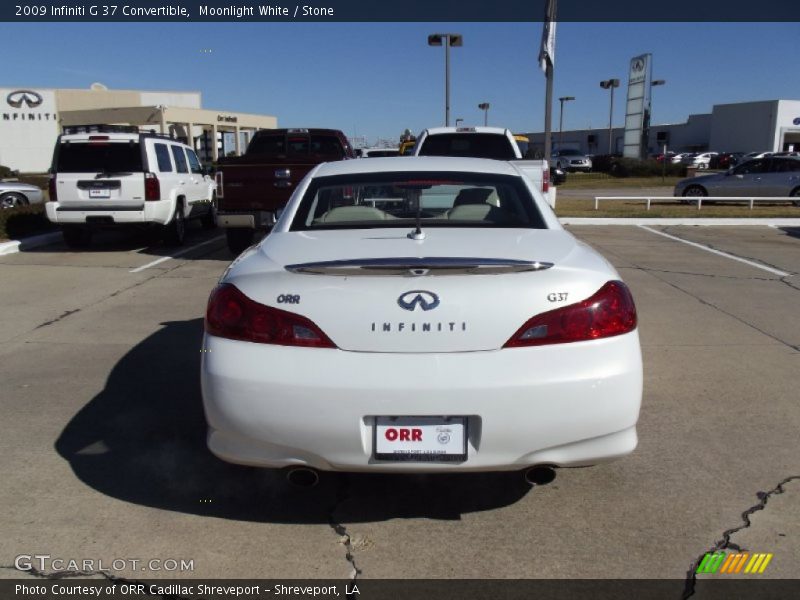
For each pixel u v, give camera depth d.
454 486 3.59
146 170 11.23
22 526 3.21
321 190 4.09
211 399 2.93
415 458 2.84
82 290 8.38
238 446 2.94
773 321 6.89
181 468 3.79
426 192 4.06
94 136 11.19
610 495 3.48
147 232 14.19
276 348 2.84
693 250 11.84
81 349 5.95
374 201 4.03
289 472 3.00
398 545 3.07
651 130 77.12
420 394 2.76
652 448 3.99
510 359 2.79
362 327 2.80
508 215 3.88
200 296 8.03
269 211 10.27
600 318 2.88
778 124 58.56
